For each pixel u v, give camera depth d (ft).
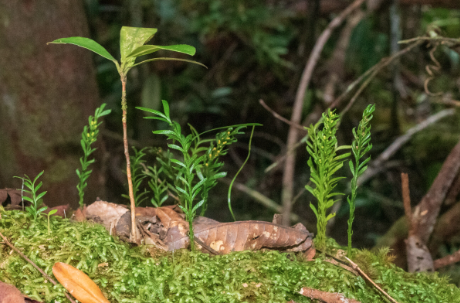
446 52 10.11
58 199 5.85
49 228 3.29
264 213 9.20
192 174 3.27
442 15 10.80
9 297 3.12
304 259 3.36
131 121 9.28
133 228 3.32
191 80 11.17
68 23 5.65
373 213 8.93
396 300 3.26
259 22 11.07
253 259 3.31
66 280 3.17
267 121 11.05
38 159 5.71
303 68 8.11
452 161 4.06
